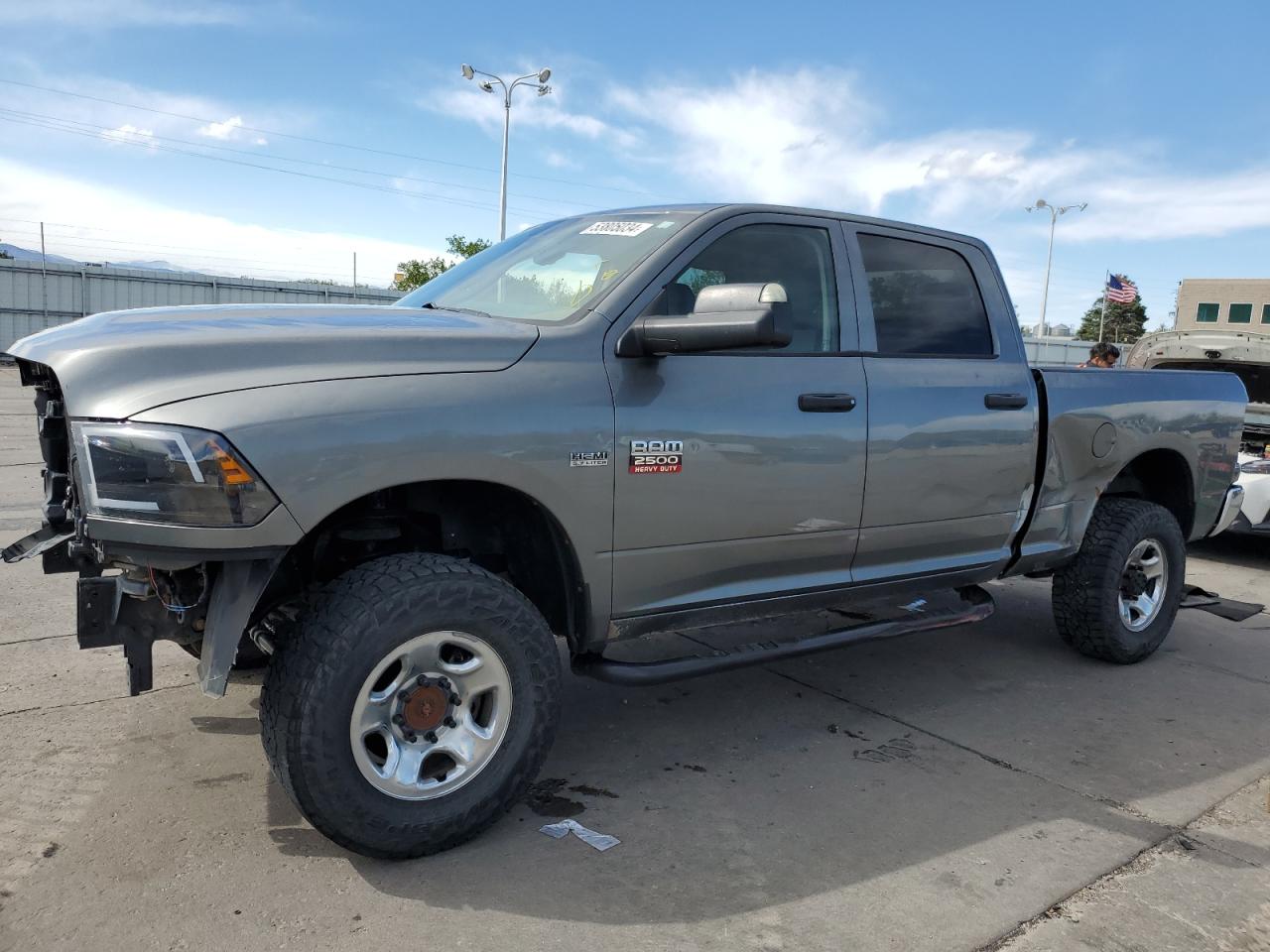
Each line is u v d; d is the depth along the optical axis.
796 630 5.21
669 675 3.22
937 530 3.91
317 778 2.48
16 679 3.97
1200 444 5.05
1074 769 3.55
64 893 2.48
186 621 2.59
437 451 2.61
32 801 2.97
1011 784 3.39
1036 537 4.40
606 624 3.11
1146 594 4.92
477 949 2.33
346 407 2.51
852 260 3.71
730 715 4.00
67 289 31.55
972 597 4.33
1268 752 3.78
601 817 3.04
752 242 3.44
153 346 2.44
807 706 4.13
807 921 2.49
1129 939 2.46
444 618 2.64
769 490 3.31
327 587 2.62
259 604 3.03
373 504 2.93
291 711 2.47
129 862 2.65
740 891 2.63
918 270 3.96
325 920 2.41
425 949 2.32
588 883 2.64
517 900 2.54
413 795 2.66
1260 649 5.26
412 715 2.66
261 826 2.87
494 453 2.71
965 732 3.89
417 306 3.55
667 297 3.16
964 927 2.48
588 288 3.17
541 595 3.20
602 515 2.96
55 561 2.93
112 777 3.15
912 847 2.90
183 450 2.32
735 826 3.01
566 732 3.77
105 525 2.35
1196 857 2.90
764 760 3.54
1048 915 2.56
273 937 2.34
